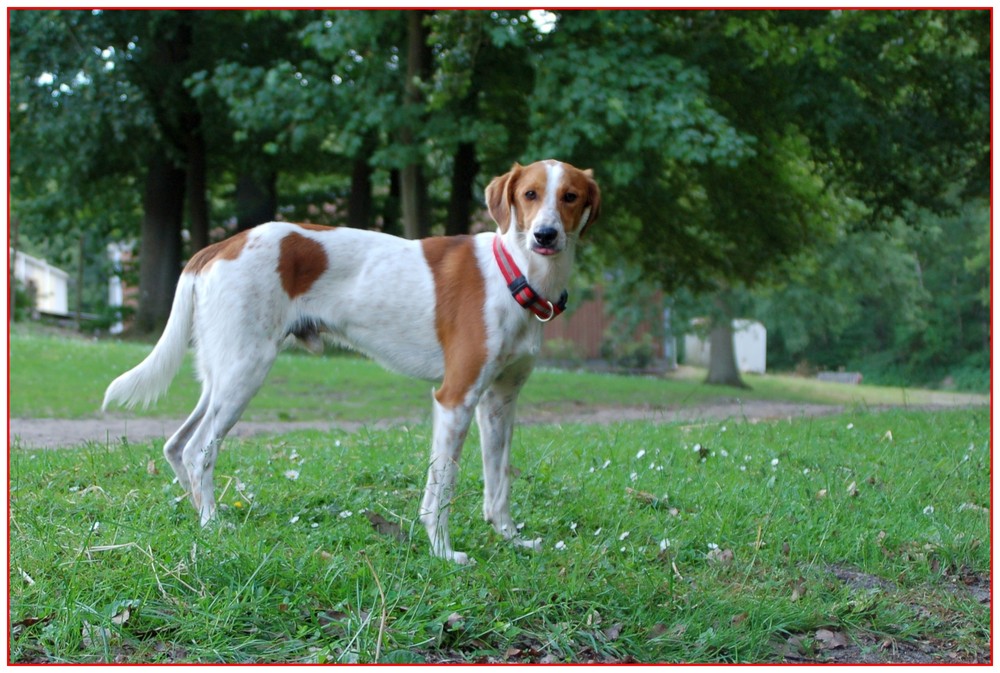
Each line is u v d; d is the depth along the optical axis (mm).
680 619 3697
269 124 16188
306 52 19656
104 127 19188
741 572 4348
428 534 4367
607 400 16078
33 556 3828
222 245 4836
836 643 3680
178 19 19500
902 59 15500
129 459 6148
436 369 4730
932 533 5039
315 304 4793
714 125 13055
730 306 29922
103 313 27922
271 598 3561
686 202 18969
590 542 4594
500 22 14250
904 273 34156
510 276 4508
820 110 15539
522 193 4477
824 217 19875
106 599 3477
